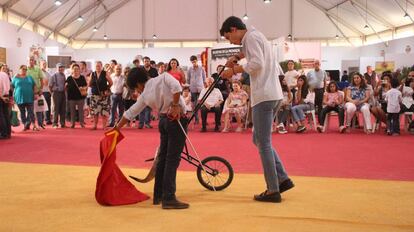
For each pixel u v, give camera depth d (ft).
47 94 43.24
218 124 35.94
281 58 54.85
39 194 14.53
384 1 75.61
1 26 60.39
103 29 99.86
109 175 13.23
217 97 35.73
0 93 30.32
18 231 10.82
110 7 97.25
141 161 21.49
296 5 97.86
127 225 11.16
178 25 99.76
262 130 13.24
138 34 100.17
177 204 12.66
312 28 98.32
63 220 11.66
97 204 13.26
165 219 11.63
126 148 25.98
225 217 11.74
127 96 38.60
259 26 98.58
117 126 13.71
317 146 26.37
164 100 12.88
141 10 99.66
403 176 17.29
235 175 17.38
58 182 16.42
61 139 30.76
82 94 39.24
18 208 12.84
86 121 48.06
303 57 56.13
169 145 12.83
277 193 13.24
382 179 16.67
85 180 16.76
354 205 12.86
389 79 34.94
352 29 97.30
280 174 13.67
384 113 33.86
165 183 12.75
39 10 73.26
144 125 39.68
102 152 13.53
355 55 98.37
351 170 18.65
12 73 53.47
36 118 42.06
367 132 33.55
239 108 35.32
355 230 10.64
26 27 72.90
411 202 13.19
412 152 23.72
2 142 29.12
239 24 13.34
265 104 13.11
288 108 34.19
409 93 33.60
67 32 94.68
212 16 99.60
